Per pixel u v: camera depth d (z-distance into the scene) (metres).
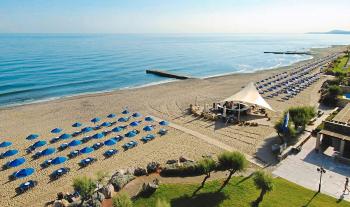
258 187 25.67
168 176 31.05
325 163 34.72
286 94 72.38
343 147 35.09
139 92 76.88
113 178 29.30
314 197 27.48
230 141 42.56
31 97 71.88
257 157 37.00
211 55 192.62
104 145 41.12
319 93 73.88
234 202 26.02
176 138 43.84
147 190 27.39
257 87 82.31
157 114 56.25
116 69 120.69
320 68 119.06
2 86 82.62
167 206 22.23
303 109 44.84
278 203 26.06
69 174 33.66
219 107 56.19
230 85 87.25
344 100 59.62
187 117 54.00
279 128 41.19
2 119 53.88
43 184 31.55
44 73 105.44
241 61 162.00
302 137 41.44
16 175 31.94
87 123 51.41
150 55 184.00
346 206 26.09
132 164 35.84
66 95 75.06
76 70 114.38
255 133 45.56
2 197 29.20
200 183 29.28
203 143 41.94
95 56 167.50
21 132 47.19
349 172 32.66
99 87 86.06
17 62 132.00
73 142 40.62
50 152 38.06
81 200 26.12
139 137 44.28
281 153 36.31
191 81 94.75
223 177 30.62
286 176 31.80
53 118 54.34
